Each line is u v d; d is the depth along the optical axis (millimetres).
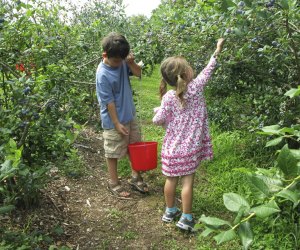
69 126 2633
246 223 1087
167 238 2797
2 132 2350
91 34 4301
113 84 3133
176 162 2779
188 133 2773
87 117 4949
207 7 2625
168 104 2795
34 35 3203
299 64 3088
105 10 4918
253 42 2893
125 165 3895
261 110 3691
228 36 2818
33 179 2521
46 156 2707
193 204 3170
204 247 2639
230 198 1157
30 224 2770
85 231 2854
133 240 2781
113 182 3395
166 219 2953
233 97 4305
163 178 3701
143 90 7359
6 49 2896
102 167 3969
